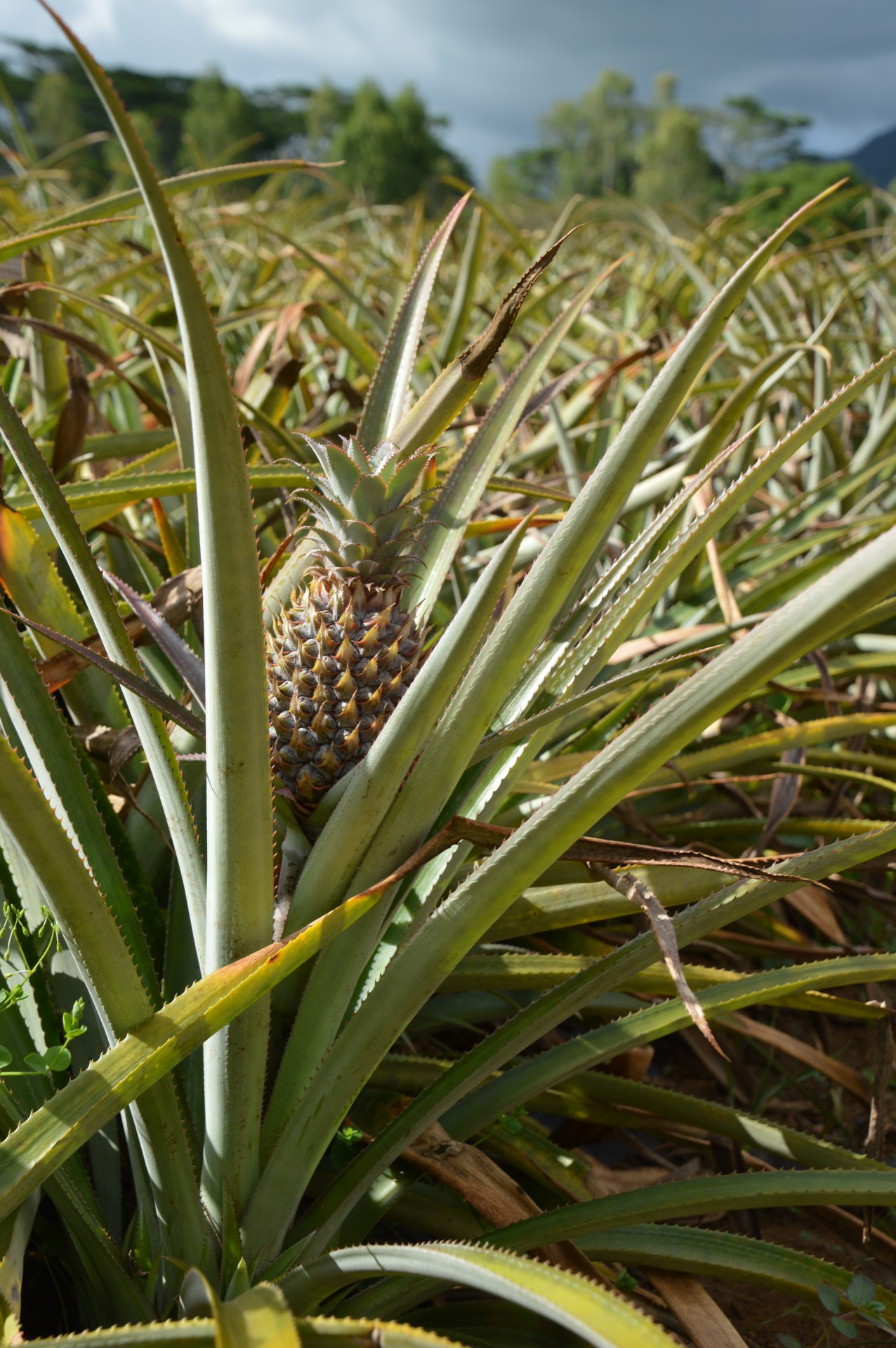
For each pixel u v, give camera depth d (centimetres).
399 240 444
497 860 77
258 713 72
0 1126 81
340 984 81
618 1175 116
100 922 74
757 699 144
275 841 95
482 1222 94
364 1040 80
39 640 104
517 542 72
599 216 501
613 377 192
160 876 112
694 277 267
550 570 75
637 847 78
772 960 147
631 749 74
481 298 329
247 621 70
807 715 168
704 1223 118
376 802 78
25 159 346
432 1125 90
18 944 91
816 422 82
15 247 121
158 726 83
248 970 75
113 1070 73
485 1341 87
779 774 122
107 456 159
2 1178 71
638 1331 63
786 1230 120
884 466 181
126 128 62
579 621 93
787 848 154
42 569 103
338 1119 81
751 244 361
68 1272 93
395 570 90
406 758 77
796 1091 138
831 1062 116
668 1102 101
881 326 327
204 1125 88
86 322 190
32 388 177
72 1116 72
